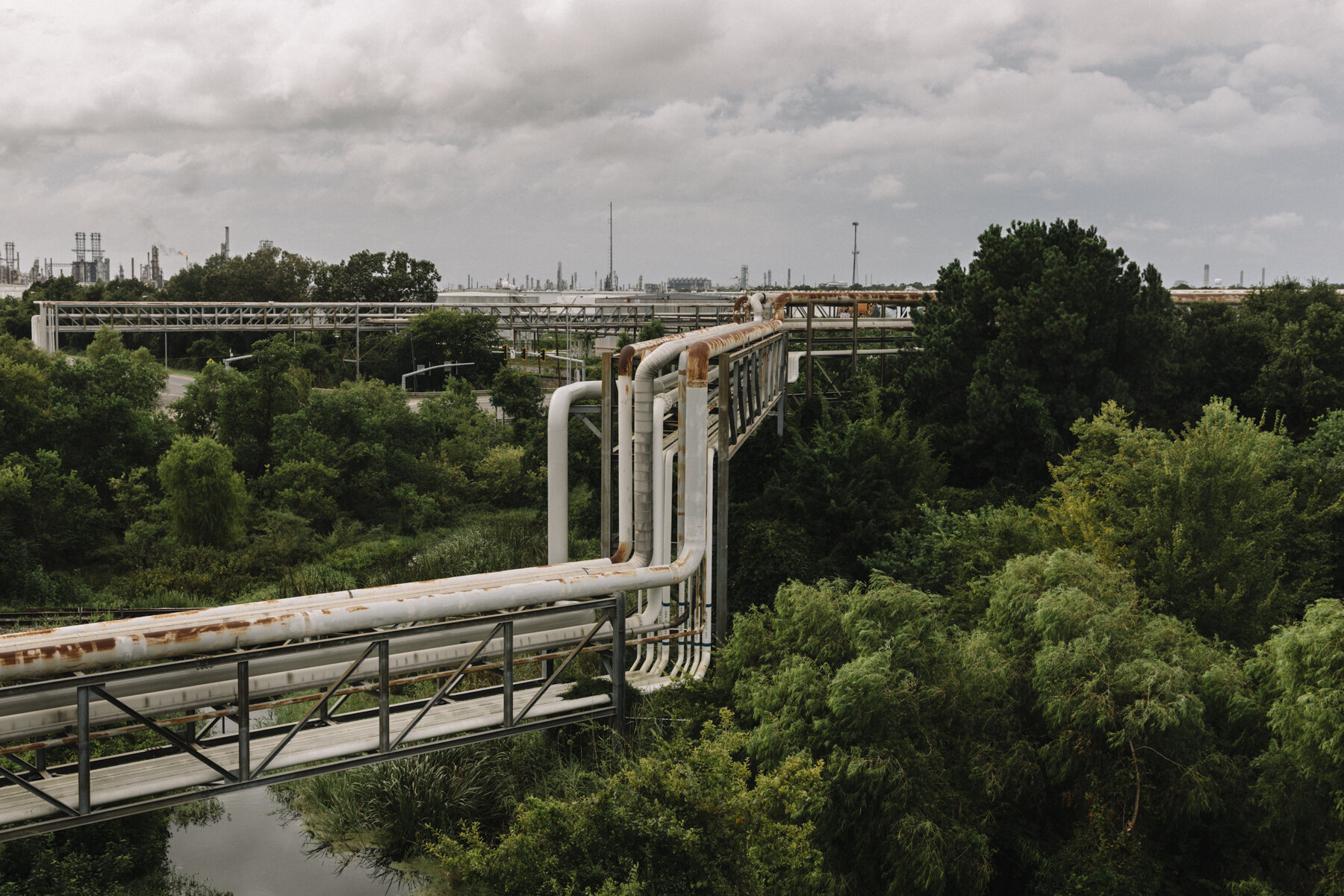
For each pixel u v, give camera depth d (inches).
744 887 368.5
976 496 1151.6
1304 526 866.1
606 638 616.7
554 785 577.6
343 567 1349.7
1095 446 938.7
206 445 1381.6
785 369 1213.1
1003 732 494.9
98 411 1583.4
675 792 376.8
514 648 581.0
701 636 691.4
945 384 1317.7
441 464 1865.2
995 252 1339.8
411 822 569.9
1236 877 459.5
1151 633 522.6
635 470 681.0
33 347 2194.9
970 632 680.4
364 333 3715.6
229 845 572.7
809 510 1003.3
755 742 471.2
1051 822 504.7
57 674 481.1
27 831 423.2
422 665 549.6
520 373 2372.0
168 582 1214.3
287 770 491.5
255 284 4712.1
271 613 481.7
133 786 452.4
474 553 1149.1
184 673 478.3
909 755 455.5
